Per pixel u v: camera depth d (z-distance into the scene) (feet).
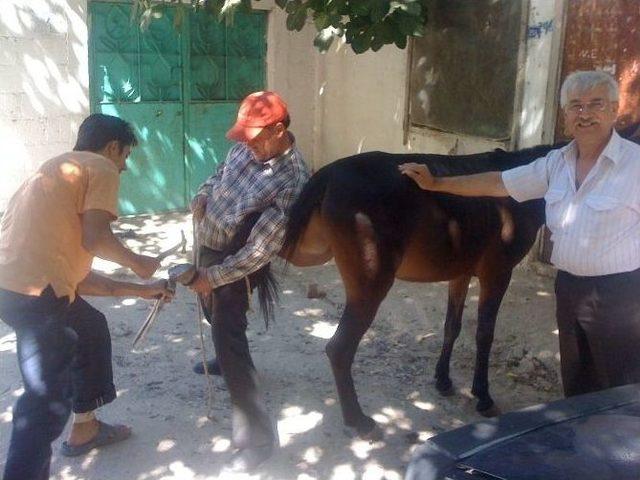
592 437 6.51
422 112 24.47
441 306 17.99
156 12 18.15
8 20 23.00
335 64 28.58
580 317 9.85
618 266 9.37
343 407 11.98
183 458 11.51
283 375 14.42
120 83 25.54
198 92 27.14
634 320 9.52
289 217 10.64
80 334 10.91
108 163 9.66
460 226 12.22
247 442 11.08
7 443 11.69
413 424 12.74
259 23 27.96
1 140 23.66
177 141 27.02
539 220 12.96
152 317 10.84
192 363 14.83
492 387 14.23
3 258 9.46
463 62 22.31
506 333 16.37
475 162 12.44
